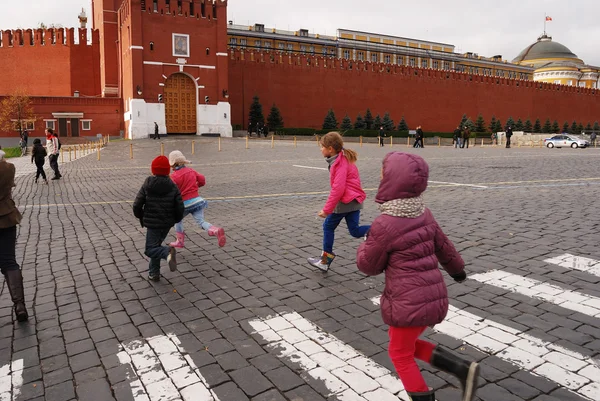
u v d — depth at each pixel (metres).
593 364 3.57
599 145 54.94
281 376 3.58
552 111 72.81
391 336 2.91
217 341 4.19
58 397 3.45
